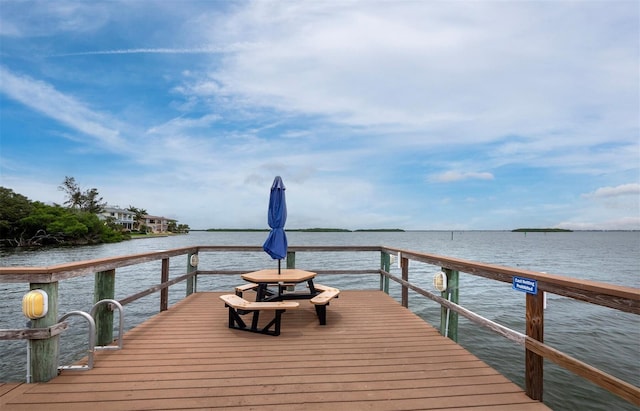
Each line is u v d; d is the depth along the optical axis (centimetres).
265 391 264
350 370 306
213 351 353
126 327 939
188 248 627
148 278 1955
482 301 1237
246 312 478
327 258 3678
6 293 1563
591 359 702
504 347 763
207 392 262
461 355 345
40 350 279
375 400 251
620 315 1030
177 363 320
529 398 256
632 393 173
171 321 471
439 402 249
